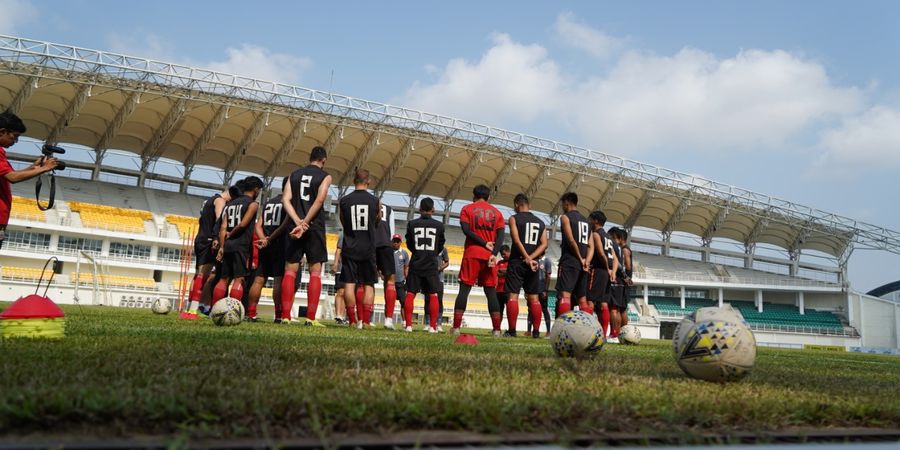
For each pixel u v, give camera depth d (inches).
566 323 201.2
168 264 1560.0
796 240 2332.7
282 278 381.7
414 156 1861.5
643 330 1871.3
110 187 1753.2
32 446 57.7
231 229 370.6
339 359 139.4
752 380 153.1
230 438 64.3
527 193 2069.4
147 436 63.9
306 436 66.9
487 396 89.6
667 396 101.7
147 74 1386.6
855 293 2112.5
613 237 474.0
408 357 155.7
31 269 1407.5
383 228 402.6
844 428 92.0
